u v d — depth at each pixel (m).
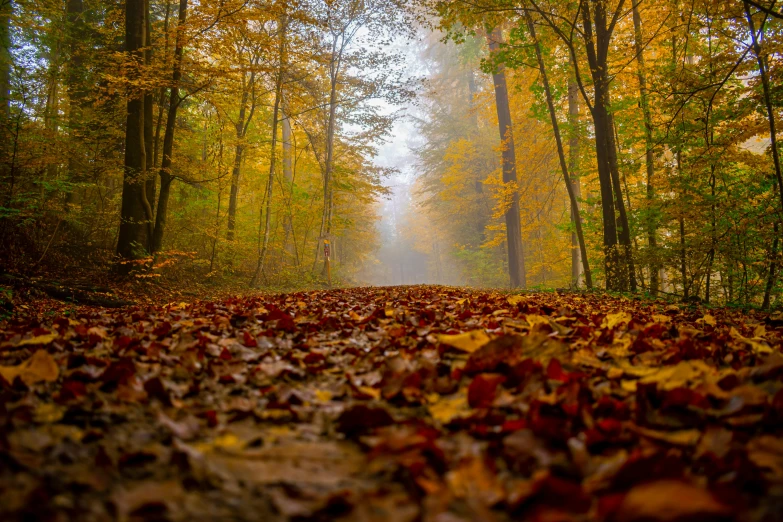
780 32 10.58
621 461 1.32
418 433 1.53
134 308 7.06
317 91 23.16
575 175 18.12
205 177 16.12
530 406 1.71
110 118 14.55
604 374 2.29
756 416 1.58
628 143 14.82
